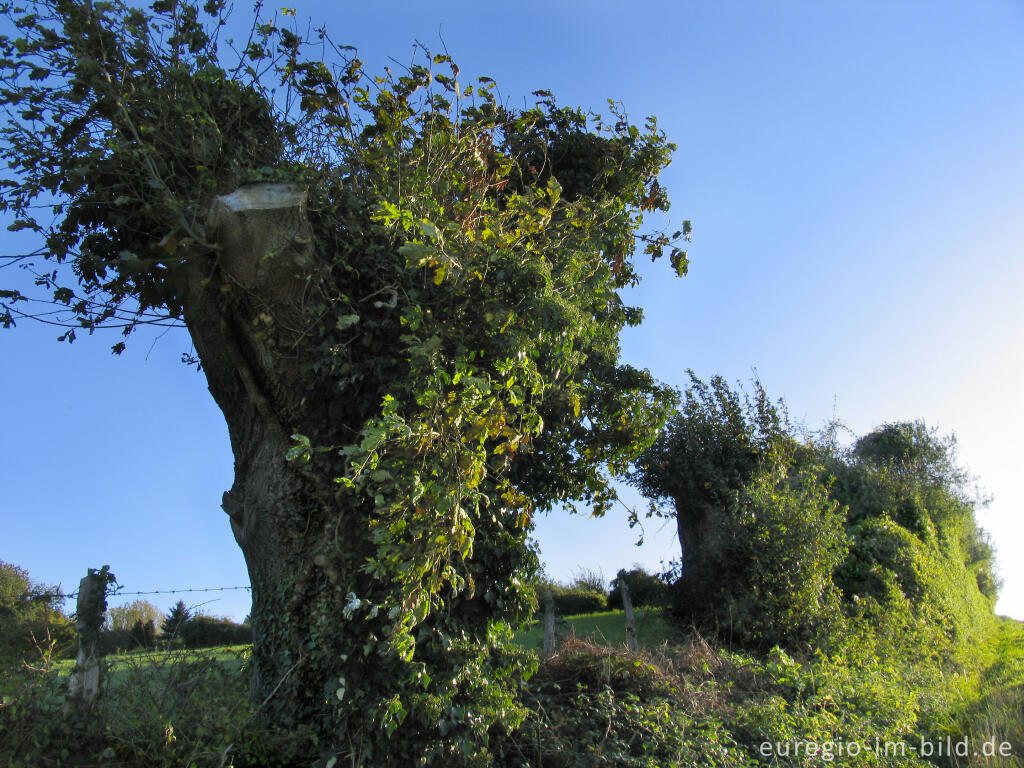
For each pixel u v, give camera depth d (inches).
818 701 355.3
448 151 302.2
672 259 399.2
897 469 1099.9
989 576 1238.9
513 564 285.4
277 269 251.6
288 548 264.5
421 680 243.6
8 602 224.7
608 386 350.9
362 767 235.9
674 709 316.2
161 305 305.1
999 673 615.8
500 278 265.6
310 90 307.6
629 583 757.3
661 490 681.6
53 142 274.5
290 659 253.4
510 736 288.0
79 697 212.4
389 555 221.5
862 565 674.8
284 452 270.5
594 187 384.8
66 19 270.1
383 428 208.4
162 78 284.4
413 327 246.1
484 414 234.8
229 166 281.4
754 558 553.9
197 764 210.2
